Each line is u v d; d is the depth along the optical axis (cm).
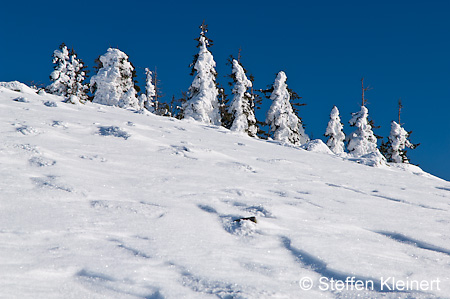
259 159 1159
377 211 671
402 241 513
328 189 837
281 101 3803
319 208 649
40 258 348
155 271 341
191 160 976
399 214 664
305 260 407
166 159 948
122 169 800
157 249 395
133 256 372
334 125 3747
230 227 504
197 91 3550
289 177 936
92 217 484
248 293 305
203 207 596
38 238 397
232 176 856
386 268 388
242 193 700
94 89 3791
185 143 1203
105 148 975
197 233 465
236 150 1259
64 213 486
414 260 429
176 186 707
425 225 594
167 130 1460
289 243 456
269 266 377
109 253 375
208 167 921
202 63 3541
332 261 397
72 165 757
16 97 1650
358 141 3631
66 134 1070
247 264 379
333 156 1580
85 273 328
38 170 688
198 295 301
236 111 3556
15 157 750
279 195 727
